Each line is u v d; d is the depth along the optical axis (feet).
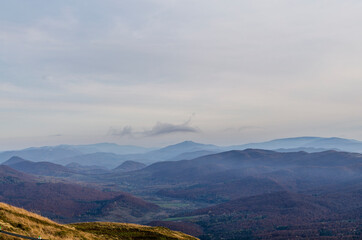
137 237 187.73
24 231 104.73
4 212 114.83
